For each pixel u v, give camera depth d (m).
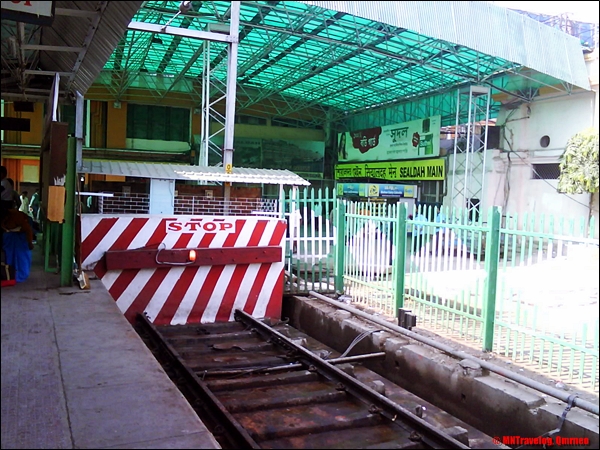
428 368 6.12
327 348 7.90
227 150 15.62
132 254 7.43
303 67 26.30
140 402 3.38
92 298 5.92
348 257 9.66
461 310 7.05
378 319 7.30
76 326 4.87
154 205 11.58
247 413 4.92
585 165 16.38
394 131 28.86
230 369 6.07
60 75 8.57
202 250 7.84
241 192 12.73
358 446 4.34
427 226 7.77
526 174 21.05
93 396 3.44
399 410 4.71
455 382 5.72
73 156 6.36
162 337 6.47
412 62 21.20
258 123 34.94
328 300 8.65
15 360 4.00
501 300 6.43
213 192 12.42
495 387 5.24
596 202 17.91
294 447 4.30
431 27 13.91
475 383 5.46
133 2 4.74
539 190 20.39
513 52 15.98
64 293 6.11
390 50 21.89
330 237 9.77
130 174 11.34
